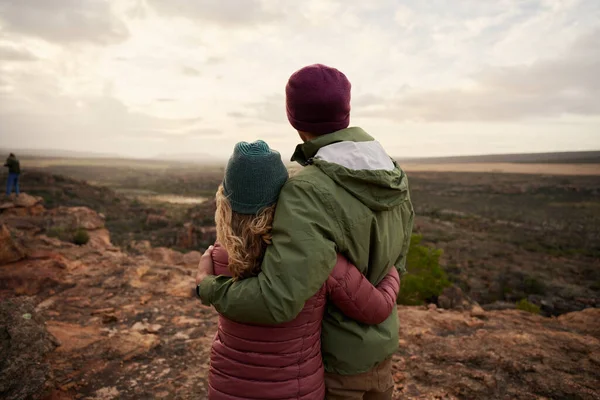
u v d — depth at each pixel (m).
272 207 1.17
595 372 2.80
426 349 3.30
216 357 1.23
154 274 5.88
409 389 2.75
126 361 3.16
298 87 1.25
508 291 40.81
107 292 4.95
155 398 2.68
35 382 2.43
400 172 1.26
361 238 1.13
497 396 2.59
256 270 1.16
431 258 9.39
